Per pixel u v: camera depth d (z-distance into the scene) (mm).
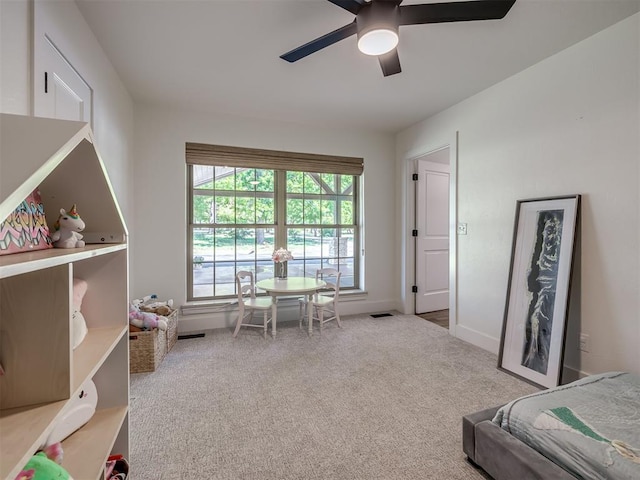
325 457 1480
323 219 4000
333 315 3885
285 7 1773
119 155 2588
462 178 3078
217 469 1401
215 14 1827
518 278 2424
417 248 4047
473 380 2244
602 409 1303
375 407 1898
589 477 1048
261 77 2592
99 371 1193
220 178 3547
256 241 3691
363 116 3500
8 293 675
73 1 1693
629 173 1851
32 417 641
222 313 3416
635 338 1828
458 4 1471
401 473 1390
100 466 911
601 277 1987
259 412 1842
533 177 2400
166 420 1758
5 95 1105
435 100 3061
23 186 540
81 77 1813
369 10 1533
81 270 1154
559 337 2070
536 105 2375
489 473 1329
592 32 1989
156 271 3180
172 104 3129
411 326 3502
